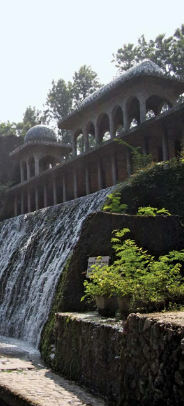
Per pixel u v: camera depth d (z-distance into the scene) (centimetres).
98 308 800
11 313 1473
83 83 4753
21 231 2131
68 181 2888
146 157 1659
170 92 2278
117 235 902
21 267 1661
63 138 4700
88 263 952
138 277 775
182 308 625
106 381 606
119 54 4103
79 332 714
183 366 444
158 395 471
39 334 1163
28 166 3394
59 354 786
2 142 3672
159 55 3769
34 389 638
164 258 815
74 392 629
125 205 1226
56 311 942
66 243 1459
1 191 3303
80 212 1656
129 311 700
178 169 1306
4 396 638
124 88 2264
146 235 955
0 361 875
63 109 4719
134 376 524
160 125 1842
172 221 978
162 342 480
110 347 609
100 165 2328
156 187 1315
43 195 3209
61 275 1052
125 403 528
